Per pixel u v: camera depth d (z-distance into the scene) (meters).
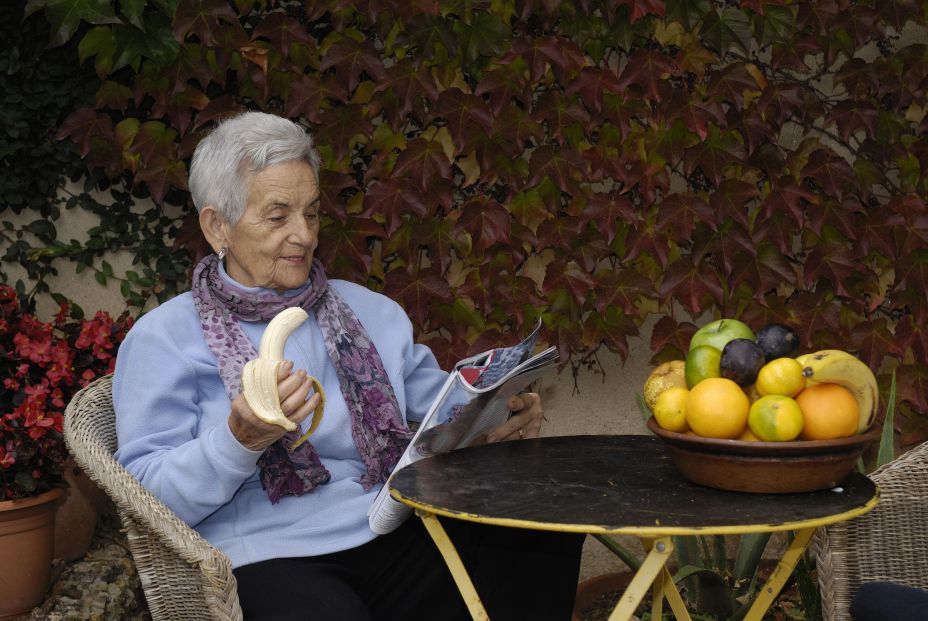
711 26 2.71
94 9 2.44
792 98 2.79
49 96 2.64
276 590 1.69
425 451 1.79
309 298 2.00
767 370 1.41
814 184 2.93
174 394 1.82
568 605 1.90
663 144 2.81
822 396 1.39
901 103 2.89
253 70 2.63
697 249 2.84
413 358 2.19
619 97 2.76
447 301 2.79
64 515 2.78
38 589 2.50
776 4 2.76
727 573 2.61
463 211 2.75
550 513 1.36
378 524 1.77
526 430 2.11
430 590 1.91
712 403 1.39
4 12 2.59
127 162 2.65
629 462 1.72
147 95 2.71
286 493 1.85
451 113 2.70
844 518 1.33
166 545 1.54
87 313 2.79
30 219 2.73
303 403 1.59
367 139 2.78
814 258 2.91
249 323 1.95
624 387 3.02
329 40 2.70
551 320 2.87
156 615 1.61
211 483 1.66
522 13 2.65
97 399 1.91
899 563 1.75
